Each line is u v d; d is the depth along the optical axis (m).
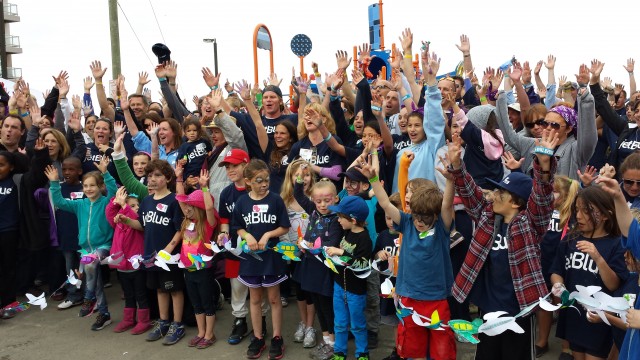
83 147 6.46
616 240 3.29
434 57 5.23
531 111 5.34
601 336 3.34
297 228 4.55
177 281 4.80
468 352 4.28
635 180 3.64
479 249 3.21
